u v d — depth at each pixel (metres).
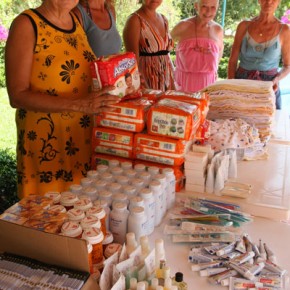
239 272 1.06
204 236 1.21
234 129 1.76
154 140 1.46
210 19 2.89
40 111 1.51
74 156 1.77
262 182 1.60
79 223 1.02
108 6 2.17
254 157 1.82
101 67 1.43
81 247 0.88
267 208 1.39
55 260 0.93
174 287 0.90
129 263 0.96
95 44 2.01
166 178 1.37
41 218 1.01
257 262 1.09
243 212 1.37
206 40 2.94
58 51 1.58
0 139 4.64
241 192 1.47
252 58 2.94
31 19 1.50
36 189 1.77
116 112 1.47
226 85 1.90
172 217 1.31
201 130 1.64
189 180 1.51
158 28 2.54
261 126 1.89
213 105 1.92
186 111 1.41
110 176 1.34
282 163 1.80
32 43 1.51
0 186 3.03
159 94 1.68
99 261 0.99
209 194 1.50
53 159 1.73
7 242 0.97
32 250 0.95
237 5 6.01
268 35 2.88
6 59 1.52
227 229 1.23
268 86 1.90
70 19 1.66
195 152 1.52
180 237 1.21
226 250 1.13
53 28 1.56
